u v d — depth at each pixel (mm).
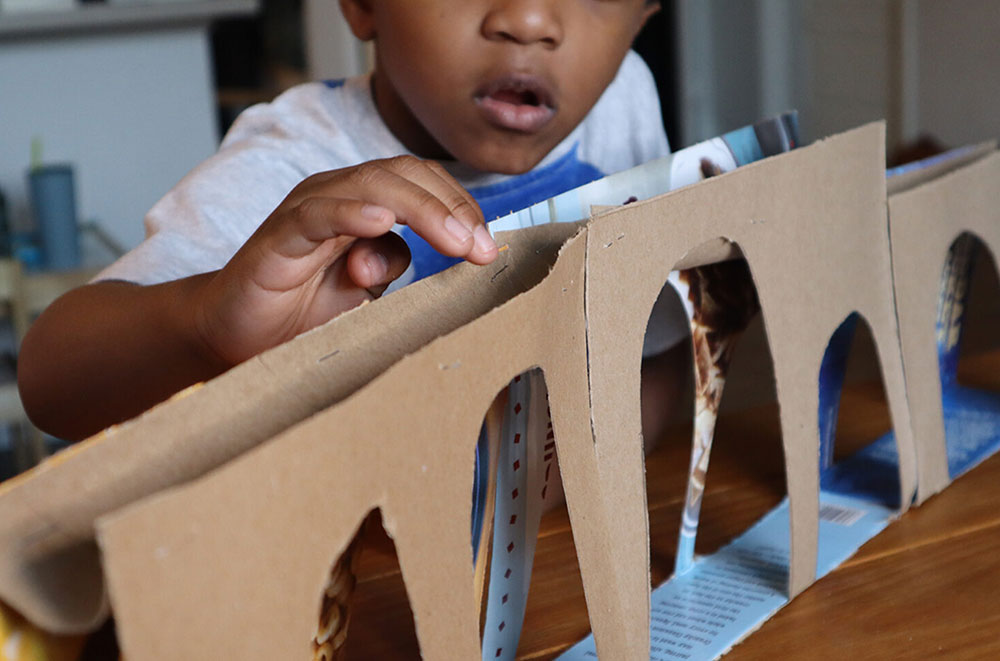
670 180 508
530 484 434
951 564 559
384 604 545
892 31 3264
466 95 661
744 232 484
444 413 321
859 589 534
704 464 549
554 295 375
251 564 257
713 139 535
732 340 548
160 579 235
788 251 515
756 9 3414
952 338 803
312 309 499
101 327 582
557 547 601
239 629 254
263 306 476
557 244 430
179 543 239
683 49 3547
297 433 269
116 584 226
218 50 4621
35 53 2365
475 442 335
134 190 2541
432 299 380
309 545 273
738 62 3512
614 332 414
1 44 2322
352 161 869
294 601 269
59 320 621
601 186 478
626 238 415
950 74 3119
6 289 1782
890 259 605
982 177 689
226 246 755
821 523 614
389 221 410
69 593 254
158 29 2477
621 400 418
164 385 589
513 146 686
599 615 396
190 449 280
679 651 471
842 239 559
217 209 776
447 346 321
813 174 531
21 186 2416
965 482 669
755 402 1050
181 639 240
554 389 377
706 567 567
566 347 386
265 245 452
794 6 3469
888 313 605
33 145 2182
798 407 520
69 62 2404
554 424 378
